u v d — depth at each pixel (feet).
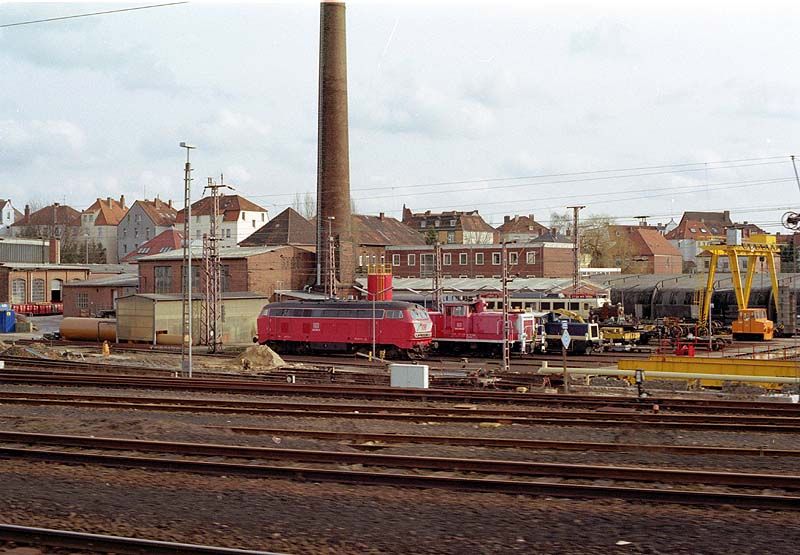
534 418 68.18
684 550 34.35
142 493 42.63
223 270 263.70
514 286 271.69
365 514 39.11
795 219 171.63
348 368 152.97
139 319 205.77
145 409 71.72
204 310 212.23
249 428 60.13
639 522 37.81
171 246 411.95
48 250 349.61
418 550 34.45
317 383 118.52
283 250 272.10
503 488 42.57
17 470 47.37
